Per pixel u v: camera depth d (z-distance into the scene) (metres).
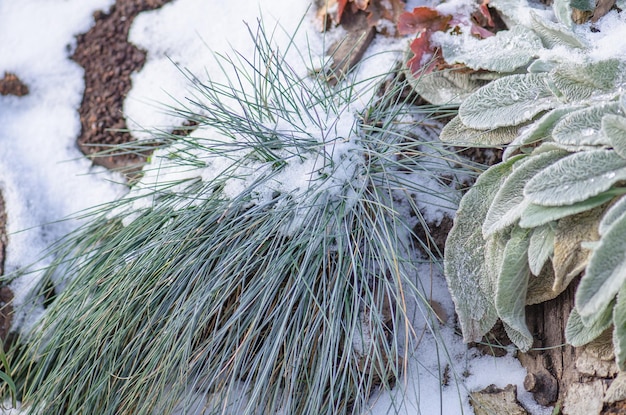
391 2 0.85
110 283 0.78
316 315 0.74
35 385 0.81
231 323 0.74
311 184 0.77
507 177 0.73
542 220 0.69
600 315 0.67
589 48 0.75
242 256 0.76
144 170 0.83
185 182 0.81
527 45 0.78
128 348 0.78
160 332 0.76
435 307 0.78
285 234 0.76
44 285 0.83
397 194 0.80
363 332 0.76
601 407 0.70
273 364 0.75
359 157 0.78
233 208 0.77
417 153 0.77
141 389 0.76
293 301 0.74
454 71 0.81
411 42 0.81
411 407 0.76
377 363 0.76
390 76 0.83
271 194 0.77
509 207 0.72
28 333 0.82
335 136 0.78
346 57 0.83
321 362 0.73
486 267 0.74
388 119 0.79
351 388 0.76
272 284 0.75
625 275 0.65
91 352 0.78
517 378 0.75
